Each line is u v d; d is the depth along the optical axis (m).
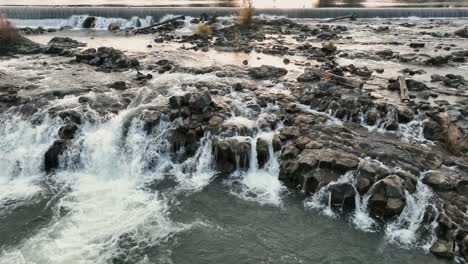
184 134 15.09
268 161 14.28
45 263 10.34
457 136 14.40
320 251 10.86
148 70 22.38
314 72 20.92
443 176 12.49
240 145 14.17
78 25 38.09
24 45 27.64
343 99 16.83
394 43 29.95
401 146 14.20
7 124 16.06
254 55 26.12
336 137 14.72
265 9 41.84
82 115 15.97
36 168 14.55
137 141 15.04
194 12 39.75
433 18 42.72
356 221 11.87
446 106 17.25
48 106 16.84
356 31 35.09
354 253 10.77
